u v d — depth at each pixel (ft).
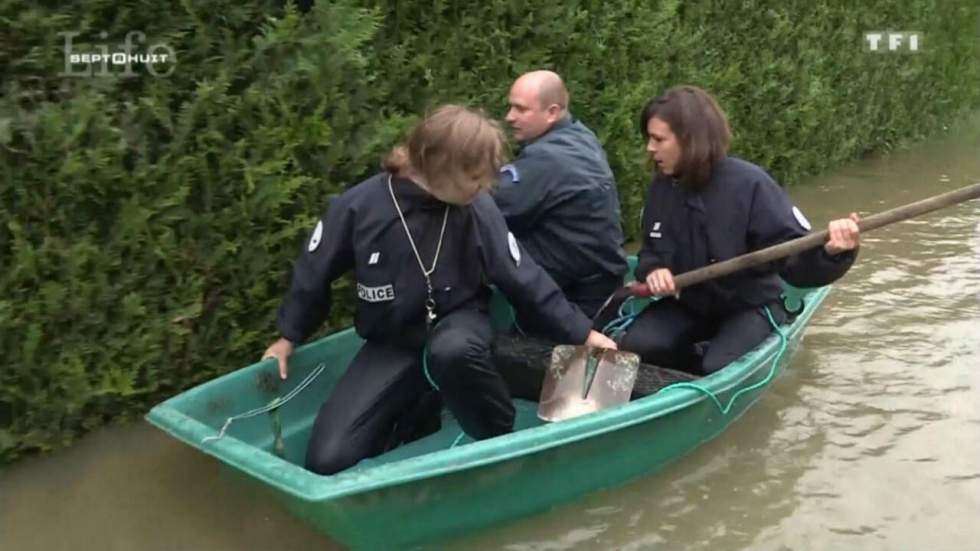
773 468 11.23
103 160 10.36
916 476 11.06
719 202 12.05
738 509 10.46
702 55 20.88
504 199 12.25
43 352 10.62
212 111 11.30
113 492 10.58
